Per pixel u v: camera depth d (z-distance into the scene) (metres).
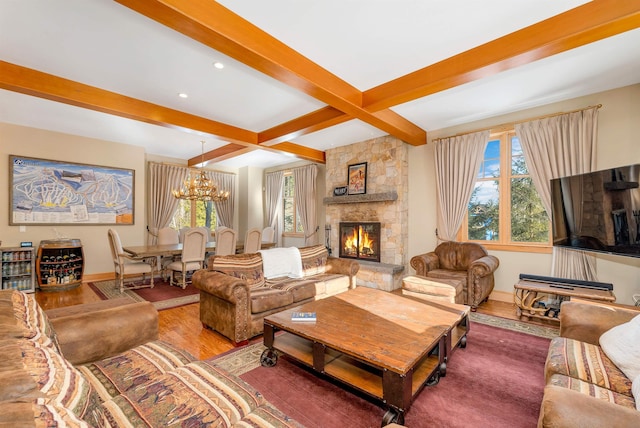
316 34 2.38
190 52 2.59
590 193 2.94
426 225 4.99
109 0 1.96
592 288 3.17
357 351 1.75
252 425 1.06
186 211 7.45
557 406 1.05
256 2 2.03
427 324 2.18
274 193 7.95
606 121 3.42
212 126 4.37
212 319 2.99
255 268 3.47
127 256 4.61
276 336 2.62
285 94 3.48
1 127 4.57
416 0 2.01
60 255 4.92
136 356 1.54
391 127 4.10
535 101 3.74
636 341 1.46
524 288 3.29
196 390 1.24
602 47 2.56
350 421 1.73
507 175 4.23
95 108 3.36
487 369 2.30
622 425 0.95
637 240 2.42
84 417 0.78
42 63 2.77
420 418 1.75
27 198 4.79
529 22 2.24
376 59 2.74
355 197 5.47
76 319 1.63
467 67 2.61
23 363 0.82
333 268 4.17
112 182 5.60
